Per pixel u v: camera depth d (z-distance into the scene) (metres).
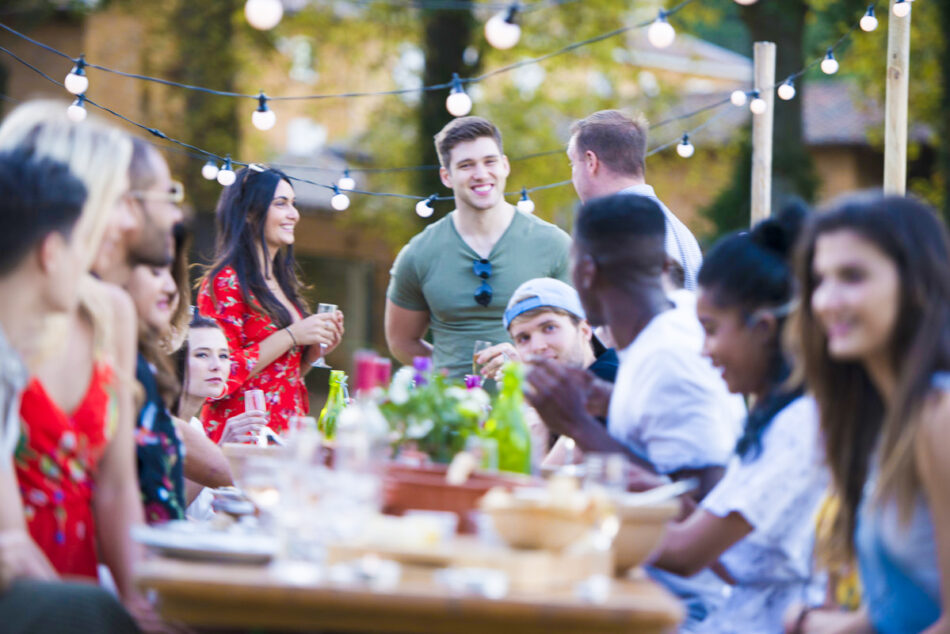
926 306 1.94
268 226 4.37
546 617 1.75
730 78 25.33
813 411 2.35
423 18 15.55
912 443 1.91
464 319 4.57
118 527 2.38
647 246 2.62
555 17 16.19
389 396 2.57
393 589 1.78
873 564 2.06
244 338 4.30
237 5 16.41
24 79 16.97
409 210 16.58
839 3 16.41
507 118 16.77
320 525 2.01
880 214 1.97
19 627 1.98
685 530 2.36
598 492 1.99
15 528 2.11
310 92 18.12
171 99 16.52
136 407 2.54
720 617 2.47
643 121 4.25
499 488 2.10
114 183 2.28
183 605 1.81
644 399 2.55
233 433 3.47
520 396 2.65
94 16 16.89
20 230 2.15
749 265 2.39
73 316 2.33
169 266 2.67
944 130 16.50
